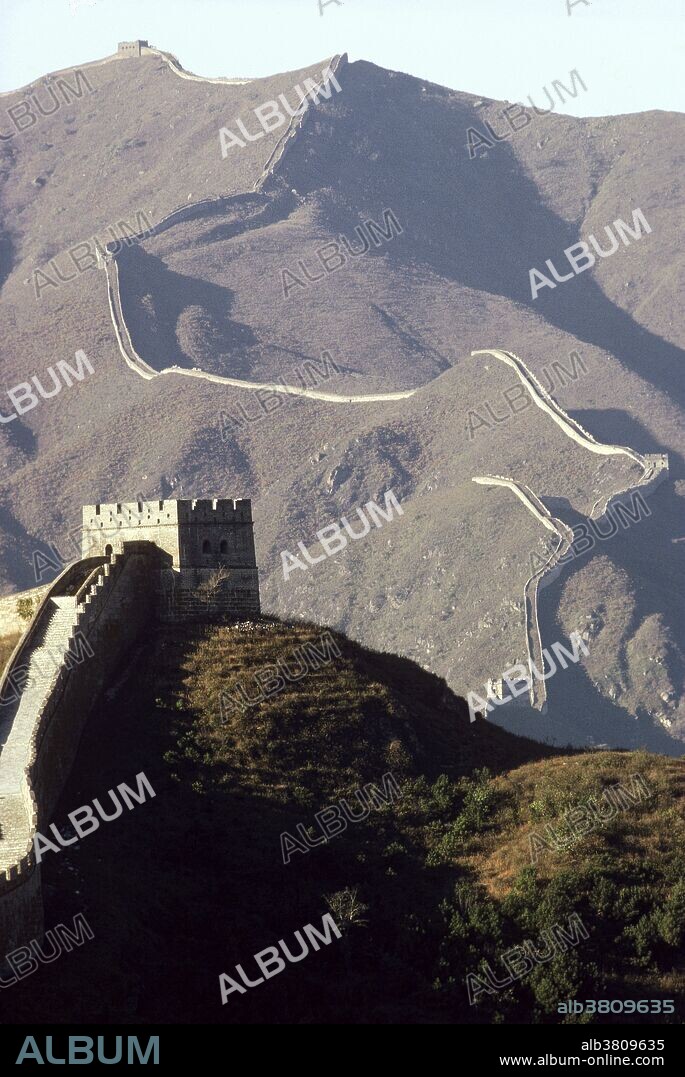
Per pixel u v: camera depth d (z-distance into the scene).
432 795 93.06
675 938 82.25
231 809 87.75
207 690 94.62
